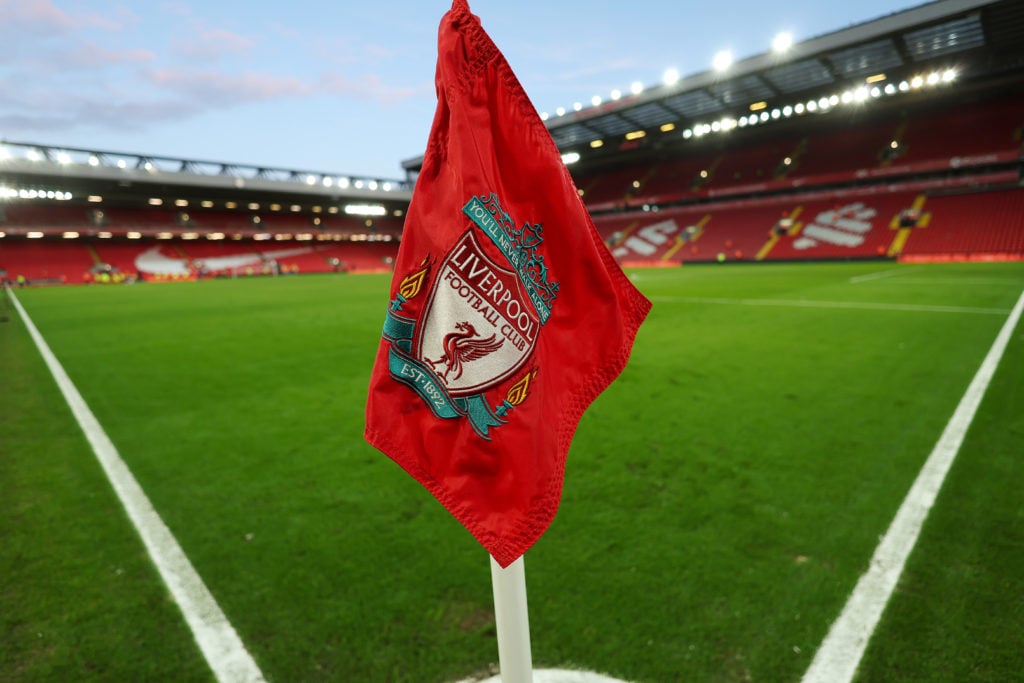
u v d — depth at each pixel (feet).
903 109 110.32
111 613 6.67
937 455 10.74
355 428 13.69
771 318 30.58
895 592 6.61
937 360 18.76
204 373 20.42
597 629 6.10
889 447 11.29
